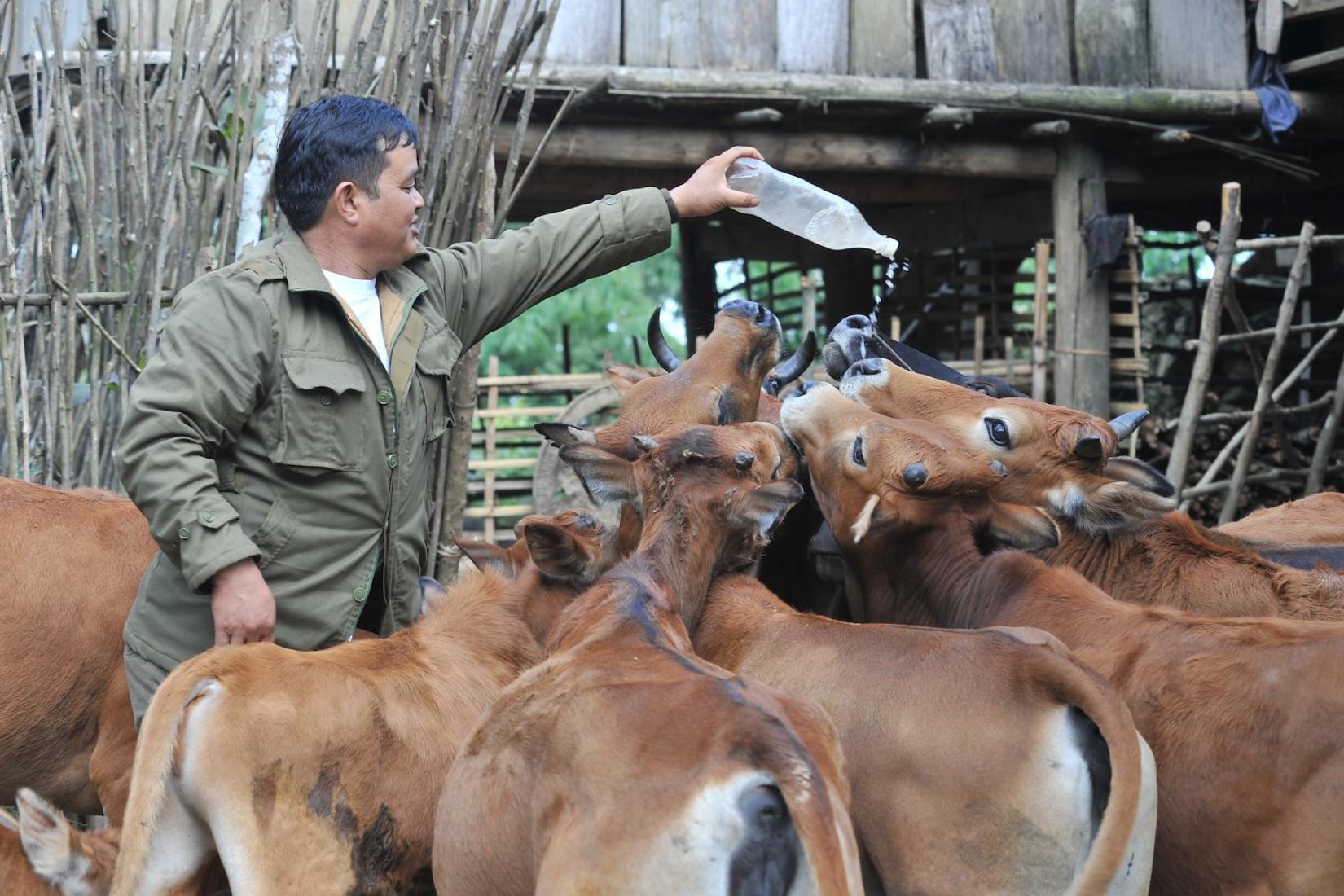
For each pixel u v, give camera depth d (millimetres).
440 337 3818
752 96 7699
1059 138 8273
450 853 2977
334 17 5613
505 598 3684
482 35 5453
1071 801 2914
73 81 6918
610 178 8617
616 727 2730
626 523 3826
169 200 5273
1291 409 8125
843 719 3156
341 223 3643
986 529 4020
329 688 3195
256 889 3018
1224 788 3064
